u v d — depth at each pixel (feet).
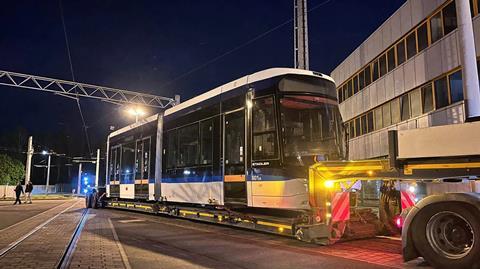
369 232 30.22
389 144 23.72
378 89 72.08
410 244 21.76
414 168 23.22
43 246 29.58
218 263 23.66
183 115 45.65
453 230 20.43
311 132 32.58
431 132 22.18
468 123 21.13
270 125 32.22
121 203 64.54
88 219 51.72
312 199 28.91
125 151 62.95
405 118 63.21
